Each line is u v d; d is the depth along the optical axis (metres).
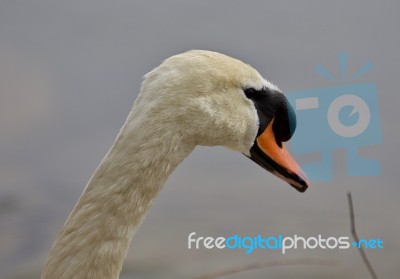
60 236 6.54
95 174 6.62
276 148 7.62
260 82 7.38
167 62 6.86
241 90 7.21
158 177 6.65
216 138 7.08
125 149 6.59
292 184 7.73
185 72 6.82
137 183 6.57
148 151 6.59
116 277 6.59
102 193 6.54
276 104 7.50
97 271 6.49
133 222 6.61
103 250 6.50
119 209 6.54
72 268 6.45
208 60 7.00
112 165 6.59
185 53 6.99
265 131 7.54
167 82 6.73
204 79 6.87
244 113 7.27
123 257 6.61
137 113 6.68
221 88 7.02
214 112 6.92
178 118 6.70
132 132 6.62
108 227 6.52
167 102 6.68
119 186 6.54
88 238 6.49
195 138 6.88
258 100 7.42
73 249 6.48
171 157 6.69
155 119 6.63
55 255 6.50
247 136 7.41
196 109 6.77
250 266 8.99
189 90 6.78
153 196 6.67
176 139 6.70
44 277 6.50
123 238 6.57
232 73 7.11
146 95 6.71
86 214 6.53
